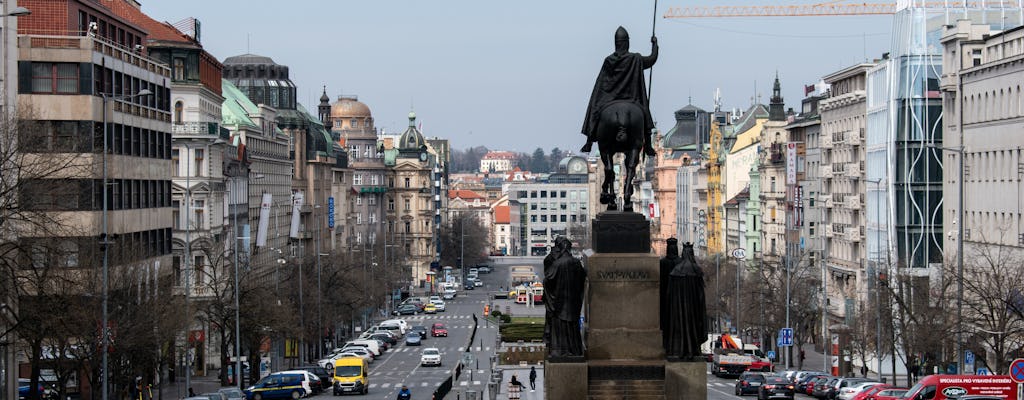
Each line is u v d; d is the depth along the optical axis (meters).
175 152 155.88
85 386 112.38
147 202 119.50
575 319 40.50
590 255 40.69
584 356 40.56
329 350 193.12
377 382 146.88
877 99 169.38
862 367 147.50
